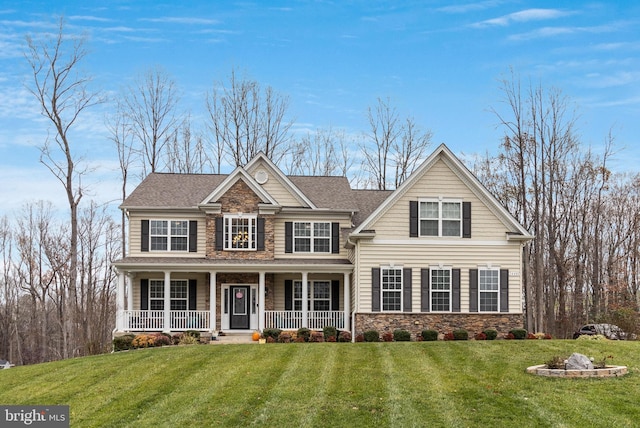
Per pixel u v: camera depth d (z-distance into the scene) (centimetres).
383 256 3022
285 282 3325
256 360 2130
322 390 1747
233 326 3266
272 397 1702
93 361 2264
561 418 1494
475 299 3031
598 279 4916
